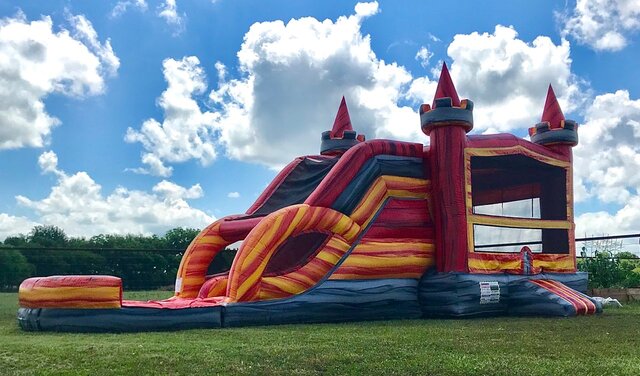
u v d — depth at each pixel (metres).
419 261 13.44
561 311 13.09
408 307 13.20
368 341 8.27
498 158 14.89
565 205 15.98
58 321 9.71
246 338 8.68
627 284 20.83
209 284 13.24
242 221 14.07
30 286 10.03
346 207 12.55
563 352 7.48
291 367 6.44
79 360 6.73
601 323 11.30
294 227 11.73
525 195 17.31
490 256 13.94
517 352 7.45
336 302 12.05
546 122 16.12
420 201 13.77
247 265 11.12
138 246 46.34
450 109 13.45
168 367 6.42
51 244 46.88
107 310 9.70
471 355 7.19
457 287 12.98
